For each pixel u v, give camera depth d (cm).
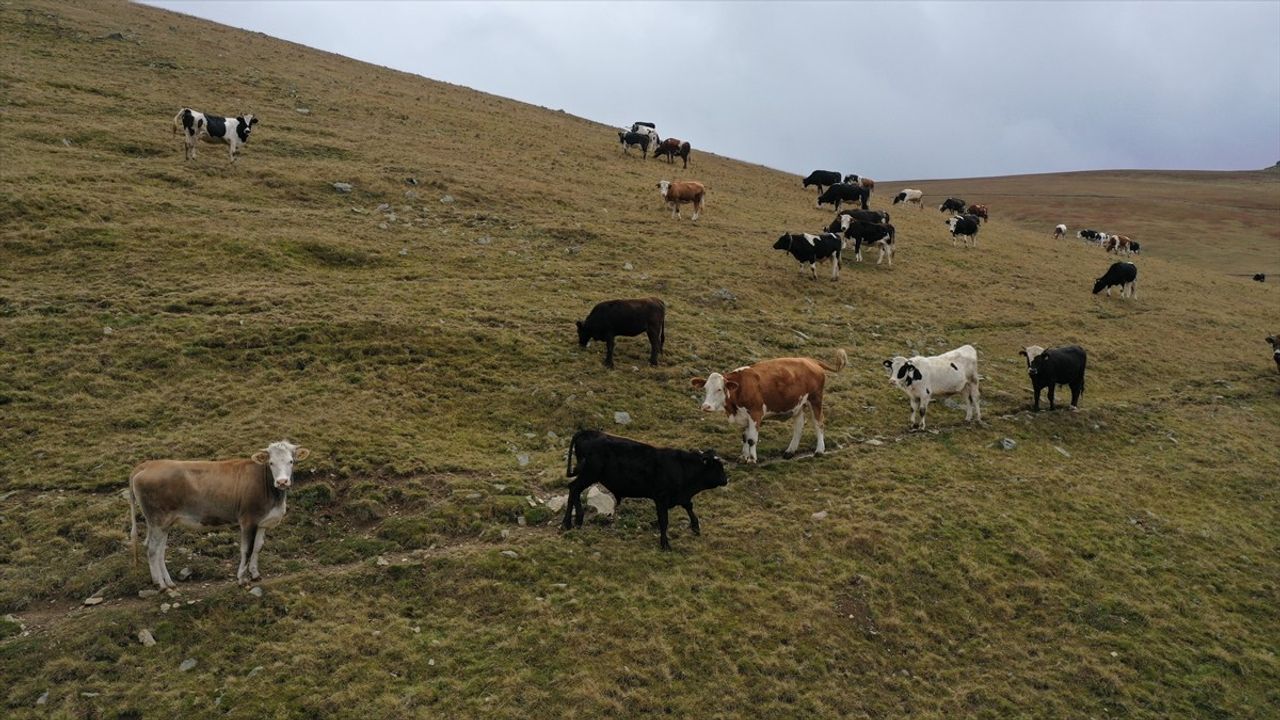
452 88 6450
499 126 4875
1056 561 1332
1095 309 3195
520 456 1475
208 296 2014
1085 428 1964
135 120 3309
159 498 1012
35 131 2927
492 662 988
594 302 2347
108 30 4581
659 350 1972
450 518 1250
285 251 2388
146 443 1405
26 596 1030
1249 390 2486
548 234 2941
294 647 980
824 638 1094
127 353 1722
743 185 4803
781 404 1534
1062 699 1052
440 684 948
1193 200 10869
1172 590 1305
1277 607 1309
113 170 2753
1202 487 1733
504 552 1177
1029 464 1698
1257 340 3120
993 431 1850
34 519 1181
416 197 3078
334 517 1252
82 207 2400
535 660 998
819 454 1611
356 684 938
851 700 1003
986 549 1342
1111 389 2325
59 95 3381
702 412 1748
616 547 1229
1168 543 1455
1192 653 1162
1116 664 1119
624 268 2716
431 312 2094
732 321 2377
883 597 1193
